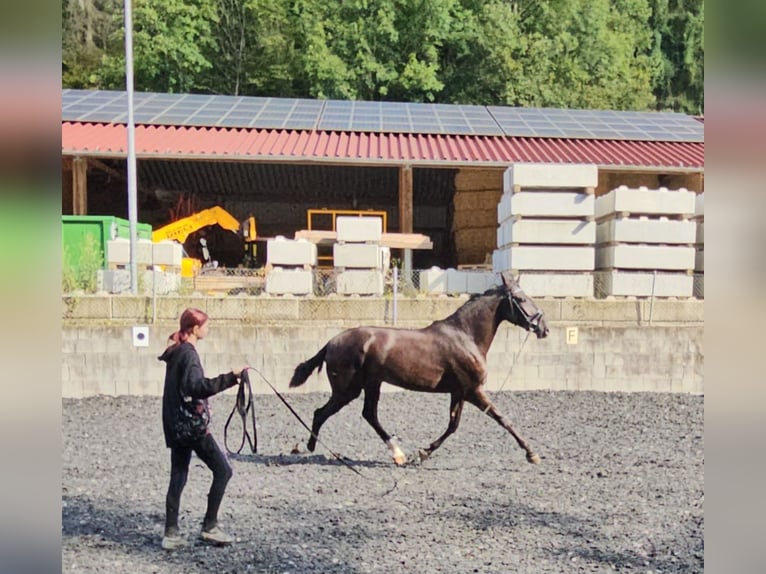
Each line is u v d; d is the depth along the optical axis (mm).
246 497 6316
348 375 7117
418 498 6312
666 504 6160
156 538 5305
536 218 11258
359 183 21344
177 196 21844
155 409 9695
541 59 33375
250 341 10266
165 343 10195
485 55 33031
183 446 4910
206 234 21859
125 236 13359
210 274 13938
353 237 11805
